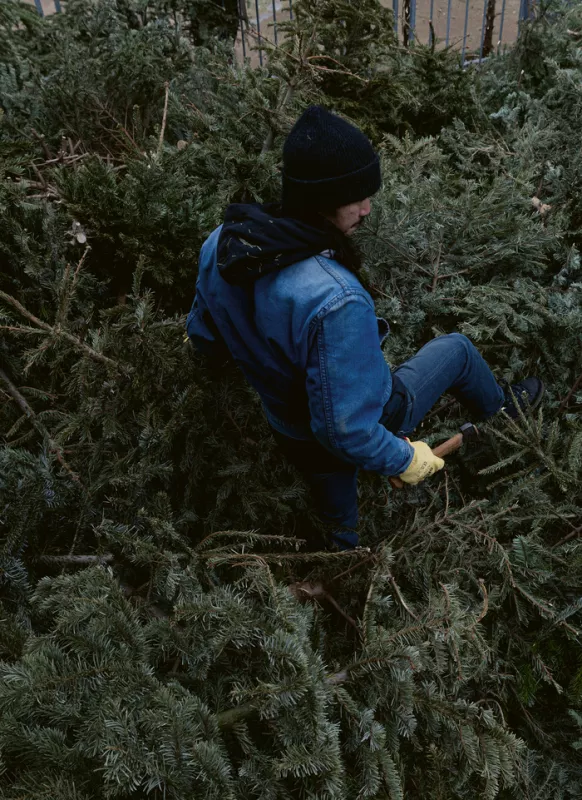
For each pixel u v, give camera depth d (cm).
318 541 198
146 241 212
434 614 170
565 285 255
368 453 139
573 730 199
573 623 203
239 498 202
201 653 147
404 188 260
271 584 152
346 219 130
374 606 183
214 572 180
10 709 123
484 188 277
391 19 321
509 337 227
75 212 206
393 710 156
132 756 119
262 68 298
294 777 141
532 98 376
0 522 163
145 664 138
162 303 228
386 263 252
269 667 146
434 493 223
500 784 182
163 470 179
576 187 281
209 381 187
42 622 160
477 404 204
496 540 207
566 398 236
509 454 232
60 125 297
